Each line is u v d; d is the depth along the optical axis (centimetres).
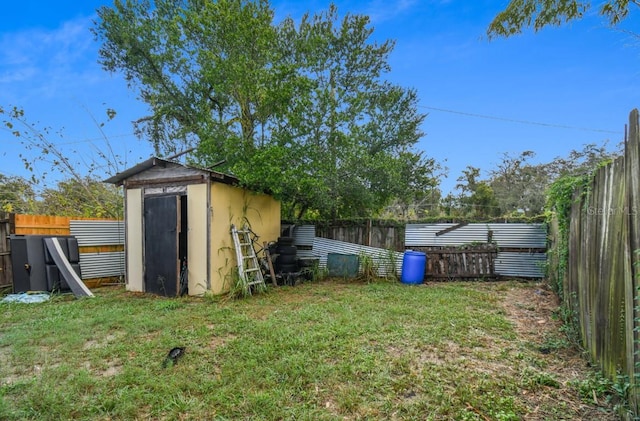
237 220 684
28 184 902
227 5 683
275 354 325
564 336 375
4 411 227
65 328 405
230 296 579
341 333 381
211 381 273
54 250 613
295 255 751
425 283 736
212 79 707
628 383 217
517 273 754
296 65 702
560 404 239
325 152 739
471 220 784
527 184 1638
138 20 872
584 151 1130
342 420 223
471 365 304
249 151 689
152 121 998
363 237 849
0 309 494
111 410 235
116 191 983
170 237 614
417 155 927
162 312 484
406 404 241
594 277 293
